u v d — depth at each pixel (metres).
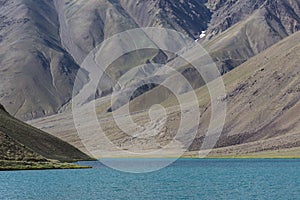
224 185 121.38
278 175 156.00
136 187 115.25
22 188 109.50
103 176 146.00
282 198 95.50
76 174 148.88
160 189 111.31
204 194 101.50
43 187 111.56
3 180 126.06
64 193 101.69
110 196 97.94
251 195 100.12
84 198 94.62
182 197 97.19
